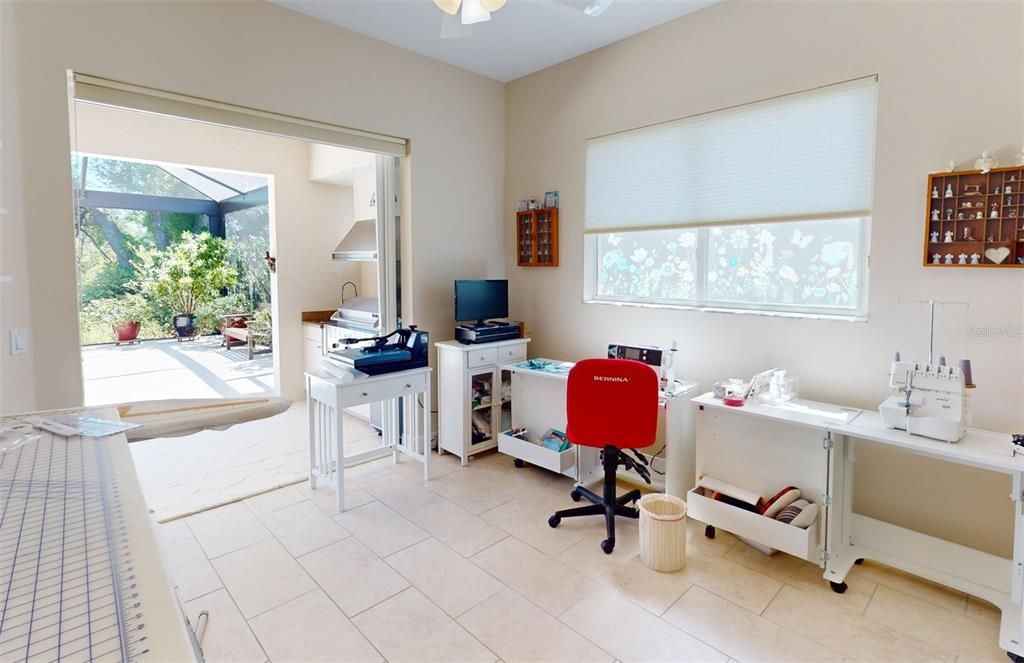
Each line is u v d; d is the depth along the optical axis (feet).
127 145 13.96
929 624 6.76
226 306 29.66
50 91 7.54
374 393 10.32
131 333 28.84
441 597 7.27
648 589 7.48
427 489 10.80
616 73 11.56
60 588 2.36
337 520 9.45
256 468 11.85
